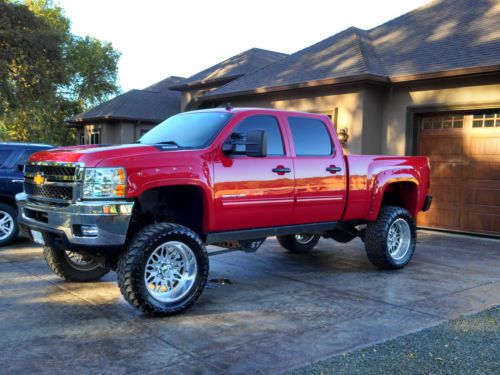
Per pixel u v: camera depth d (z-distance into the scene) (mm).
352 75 11906
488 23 12414
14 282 6152
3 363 3768
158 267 4965
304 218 6262
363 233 7266
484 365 3812
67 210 4719
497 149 10297
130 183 4746
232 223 5562
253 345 4191
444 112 11250
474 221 10672
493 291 6004
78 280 6176
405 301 5543
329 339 4344
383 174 7020
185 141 5602
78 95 40844
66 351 4016
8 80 28703
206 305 5352
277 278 6621
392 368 3740
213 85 22156
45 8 39438
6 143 8688
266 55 23250
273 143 5977
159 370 3678
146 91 27734
